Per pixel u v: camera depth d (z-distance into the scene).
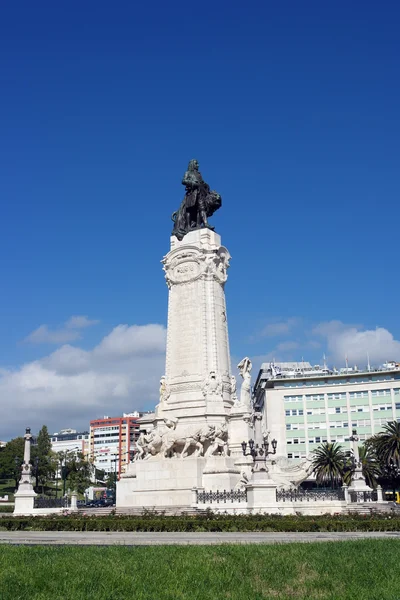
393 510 33.41
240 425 41.41
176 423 41.84
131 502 40.06
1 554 16.09
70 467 112.31
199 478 38.09
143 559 14.61
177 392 43.34
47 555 15.67
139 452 42.25
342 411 101.75
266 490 31.94
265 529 26.66
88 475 125.88
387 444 73.25
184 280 45.72
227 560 14.37
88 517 31.95
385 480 78.94
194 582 11.98
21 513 42.34
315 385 104.12
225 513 31.33
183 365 43.84
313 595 11.20
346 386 102.38
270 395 105.19
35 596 10.85
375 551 16.09
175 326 45.19
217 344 44.03
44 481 110.44
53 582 11.92
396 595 10.92
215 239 47.00
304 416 103.12
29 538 23.73
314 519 27.81
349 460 74.56
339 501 32.97
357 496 41.59
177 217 49.06
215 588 11.62
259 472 32.31
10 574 12.73
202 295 44.78
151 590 11.30
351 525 26.48
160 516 30.33
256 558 14.65
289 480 42.09
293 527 26.39
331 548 16.77
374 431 99.50
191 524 27.31
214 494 34.28
